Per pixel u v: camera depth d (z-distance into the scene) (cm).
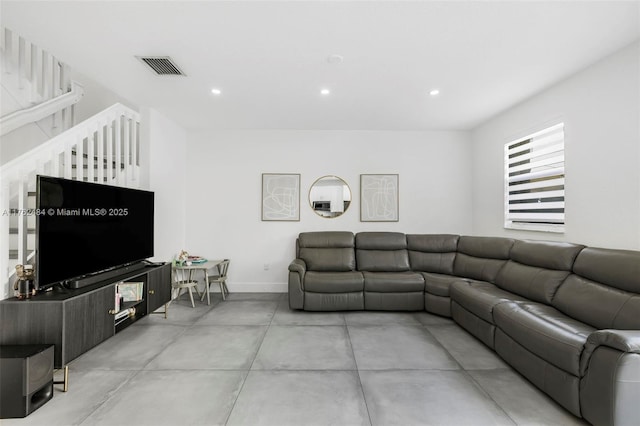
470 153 459
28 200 250
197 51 232
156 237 370
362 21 195
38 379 178
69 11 183
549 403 185
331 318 341
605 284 215
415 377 215
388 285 363
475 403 185
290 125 436
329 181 459
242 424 166
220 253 455
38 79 307
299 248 424
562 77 277
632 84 222
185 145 452
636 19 192
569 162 279
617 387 146
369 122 420
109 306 242
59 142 253
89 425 165
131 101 340
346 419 170
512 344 224
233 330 303
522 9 183
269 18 192
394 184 460
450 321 333
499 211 392
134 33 208
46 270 207
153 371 222
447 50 230
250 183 457
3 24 197
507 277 305
